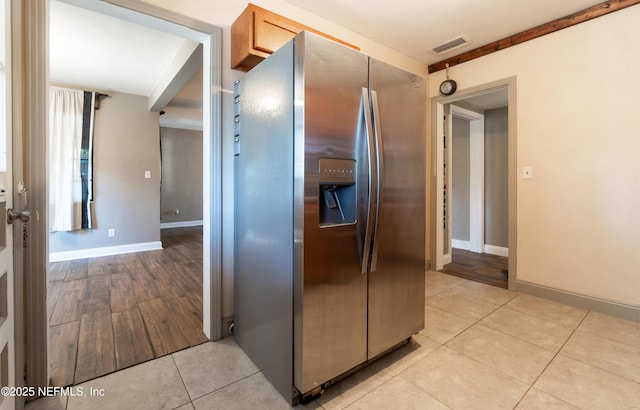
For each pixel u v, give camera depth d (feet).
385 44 9.57
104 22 8.29
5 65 3.85
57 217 12.99
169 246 16.48
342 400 4.65
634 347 6.10
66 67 11.50
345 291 4.89
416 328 6.23
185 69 9.86
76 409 4.44
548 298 8.66
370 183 5.04
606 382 5.03
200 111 17.98
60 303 8.45
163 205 23.43
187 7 5.94
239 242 6.28
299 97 4.33
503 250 14.26
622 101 7.30
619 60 7.30
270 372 5.11
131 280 10.56
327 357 4.70
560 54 8.20
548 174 8.56
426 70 11.37
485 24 8.43
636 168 7.20
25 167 4.44
